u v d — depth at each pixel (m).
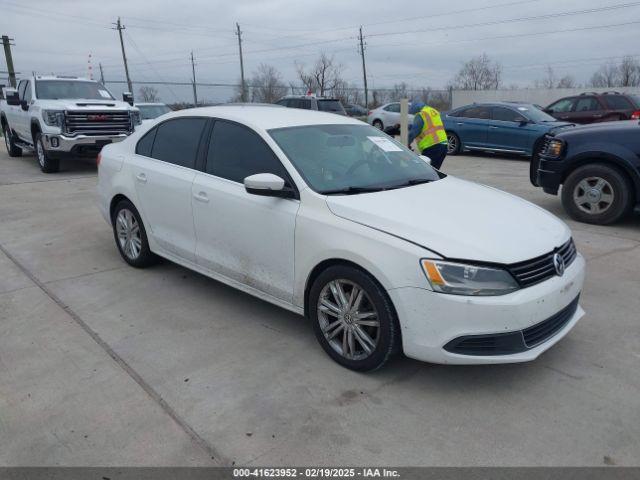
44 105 11.17
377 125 23.69
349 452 2.80
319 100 19.02
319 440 2.89
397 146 4.79
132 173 5.17
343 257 3.40
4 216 7.73
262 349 3.86
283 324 4.26
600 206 7.02
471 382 3.43
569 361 3.68
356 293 3.42
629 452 2.79
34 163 13.33
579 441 2.88
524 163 13.77
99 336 4.07
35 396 3.29
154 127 5.16
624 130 6.75
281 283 3.90
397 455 2.78
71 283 5.13
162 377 3.51
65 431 2.97
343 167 4.06
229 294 4.85
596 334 4.06
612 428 2.98
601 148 6.84
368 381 3.44
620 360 3.69
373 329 3.42
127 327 4.21
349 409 3.16
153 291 4.92
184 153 4.72
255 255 4.03
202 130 4.62
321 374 3.53
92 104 11.45
